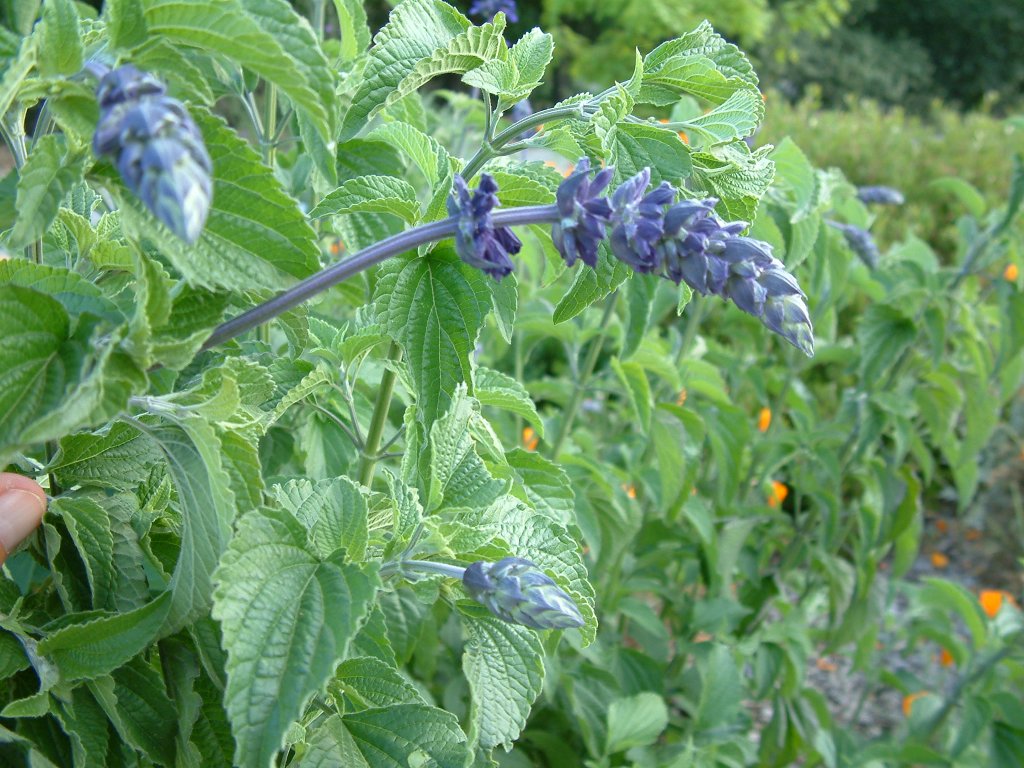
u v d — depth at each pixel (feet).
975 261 2.27
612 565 2.02
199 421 0.67
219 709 0.83
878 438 2.21
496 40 0.88
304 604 0.70
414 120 1.21
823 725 2.36
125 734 0.74
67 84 0.60
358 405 1.28
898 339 2.17
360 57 1.04
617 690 1.98
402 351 0.93
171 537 0.88
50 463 0.79
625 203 0.63
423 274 0.86
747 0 8.47
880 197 2.50
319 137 0.90
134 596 0.81
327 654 0.67
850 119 6.04
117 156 0.50
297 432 1.32
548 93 10.01
